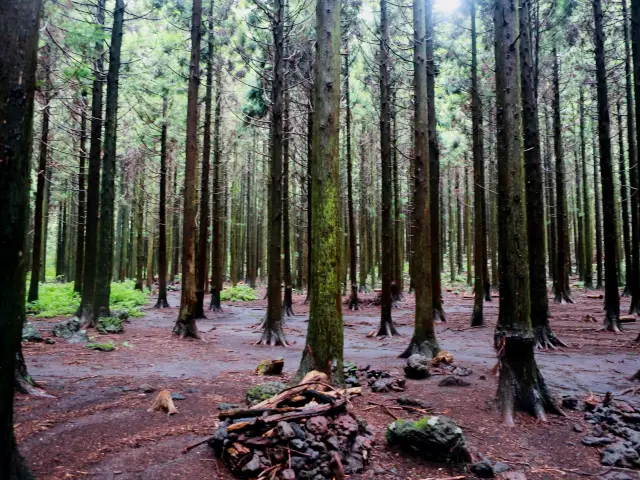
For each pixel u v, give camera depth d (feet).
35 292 50.75
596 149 79.87
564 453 12.97
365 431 13.37
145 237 102.27
